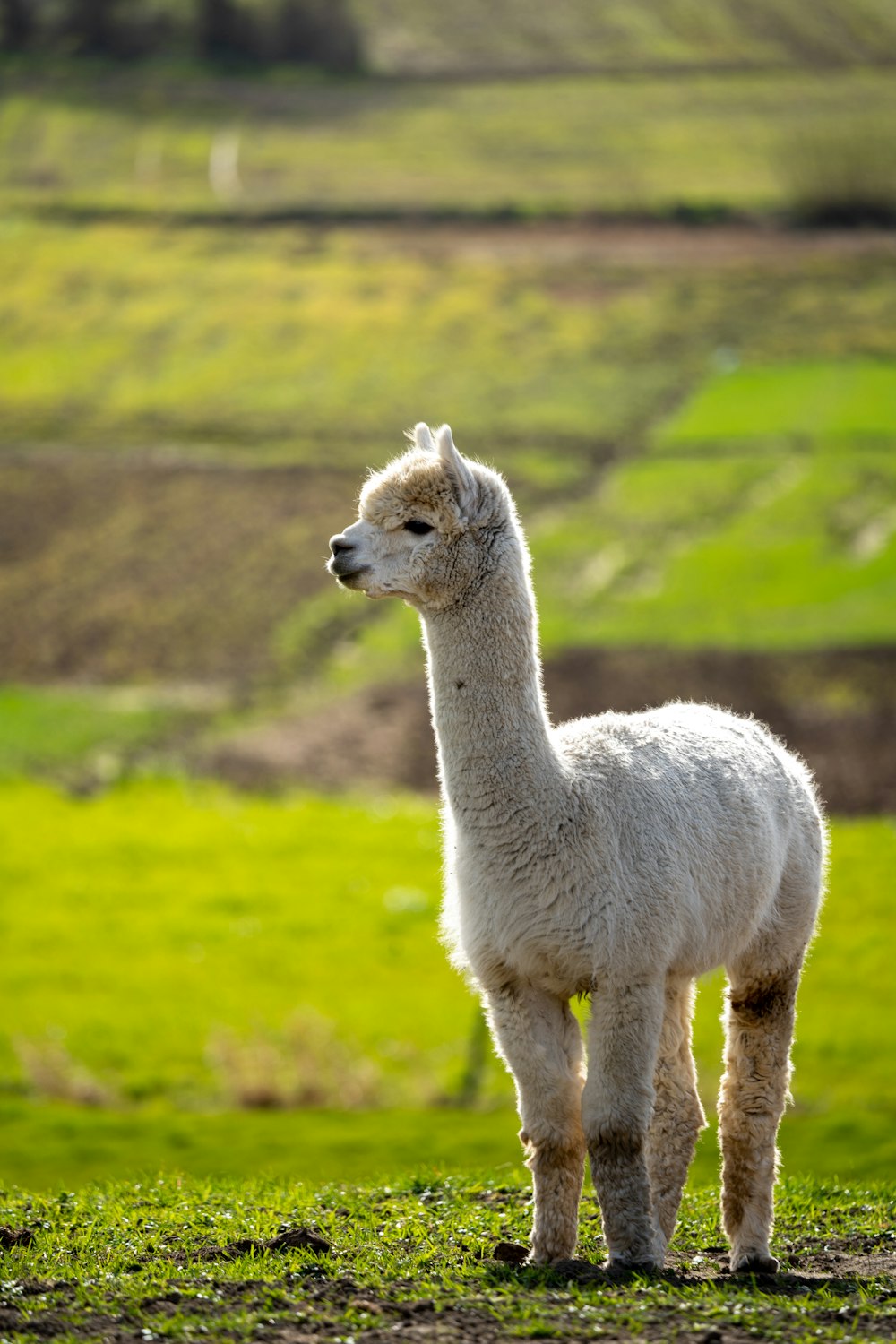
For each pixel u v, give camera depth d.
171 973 75.69
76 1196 25.89
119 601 152.12
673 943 19.12
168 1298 17.53
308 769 114.06
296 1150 52.88
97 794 107.94
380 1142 54.16
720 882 19.98
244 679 134.62
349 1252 20.28
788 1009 21.52
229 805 106.31
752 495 175.00
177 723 124.38
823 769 105.00
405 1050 66.19
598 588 150.38
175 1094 62.66
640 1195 18.47
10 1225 22.27
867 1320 16.58
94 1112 59.78
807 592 145.62
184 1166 49.97
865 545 158.38
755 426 198.00
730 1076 21.16
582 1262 18.70
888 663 127.00
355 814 103.75
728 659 129.25
